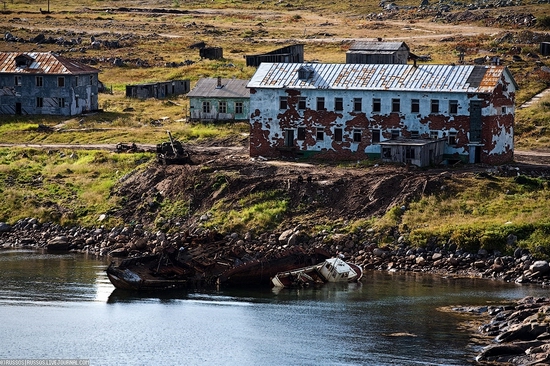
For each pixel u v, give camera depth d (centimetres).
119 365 8431
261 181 13612
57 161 15925
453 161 14225
